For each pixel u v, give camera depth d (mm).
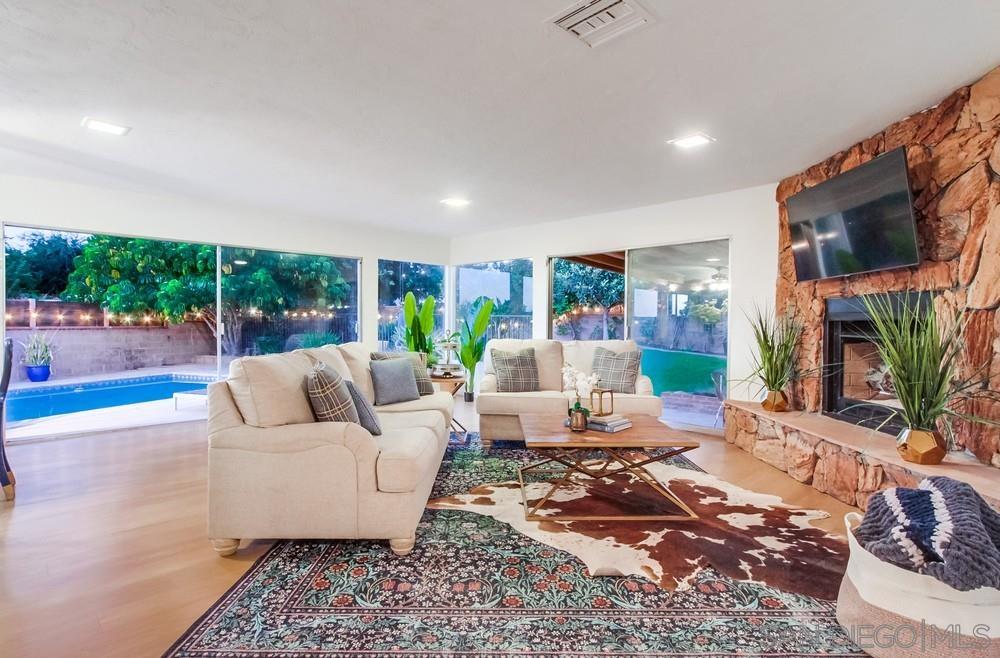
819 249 3326
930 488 1646
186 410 4984
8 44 1974
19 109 2617
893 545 1473
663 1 1682
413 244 6449
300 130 2918
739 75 2227
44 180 3963
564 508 2643
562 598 1768
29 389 4270
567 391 4266
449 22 1819
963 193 2363
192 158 3441
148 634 1537
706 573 1949
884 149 2877
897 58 2078
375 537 2070
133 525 2354
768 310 4098
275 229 5262
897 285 2814
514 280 6234
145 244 4703
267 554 2082
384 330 6250
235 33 1904
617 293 5293
